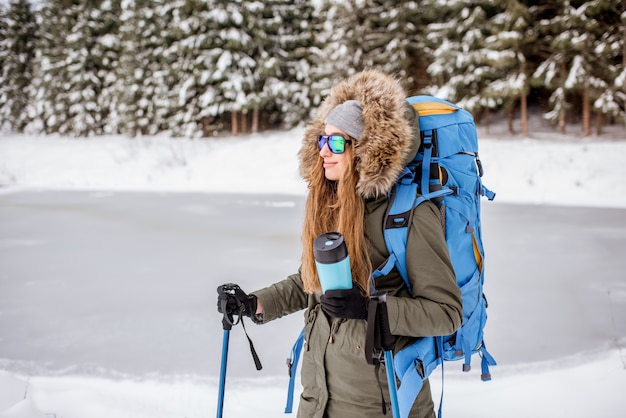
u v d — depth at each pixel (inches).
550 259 251.9
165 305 192.9
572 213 390.0
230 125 1036.5
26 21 1594.5
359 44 839.1
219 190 605.6
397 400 53.1
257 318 67.5
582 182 518.0
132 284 223.6
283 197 527.5
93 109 1214.3
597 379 119.3
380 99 55.1
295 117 951.6
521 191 518.0
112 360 143.0
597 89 690.2
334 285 49.9
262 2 941.8
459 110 66.2
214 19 906.1
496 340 152.6
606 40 666.2
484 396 114.5
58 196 560.7
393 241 55.2
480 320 63.9
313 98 954.1
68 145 992.2
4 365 140.0
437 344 58.9
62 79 1305.4
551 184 526.0
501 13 741.3
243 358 143.3
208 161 776.3
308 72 956.0
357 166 56.6
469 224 61.2
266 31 967.0
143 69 1085.1
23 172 823.1
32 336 163.3
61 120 1266.0
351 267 56.3
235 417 107.5
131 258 273.7
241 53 939.3
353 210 56.7
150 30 1068.5
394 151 54.1
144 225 374.6
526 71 744.3
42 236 341.4
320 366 59.2
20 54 1578.5
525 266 239.8
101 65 1244.5
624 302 185.6
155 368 136.9
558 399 110.7
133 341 157.6
